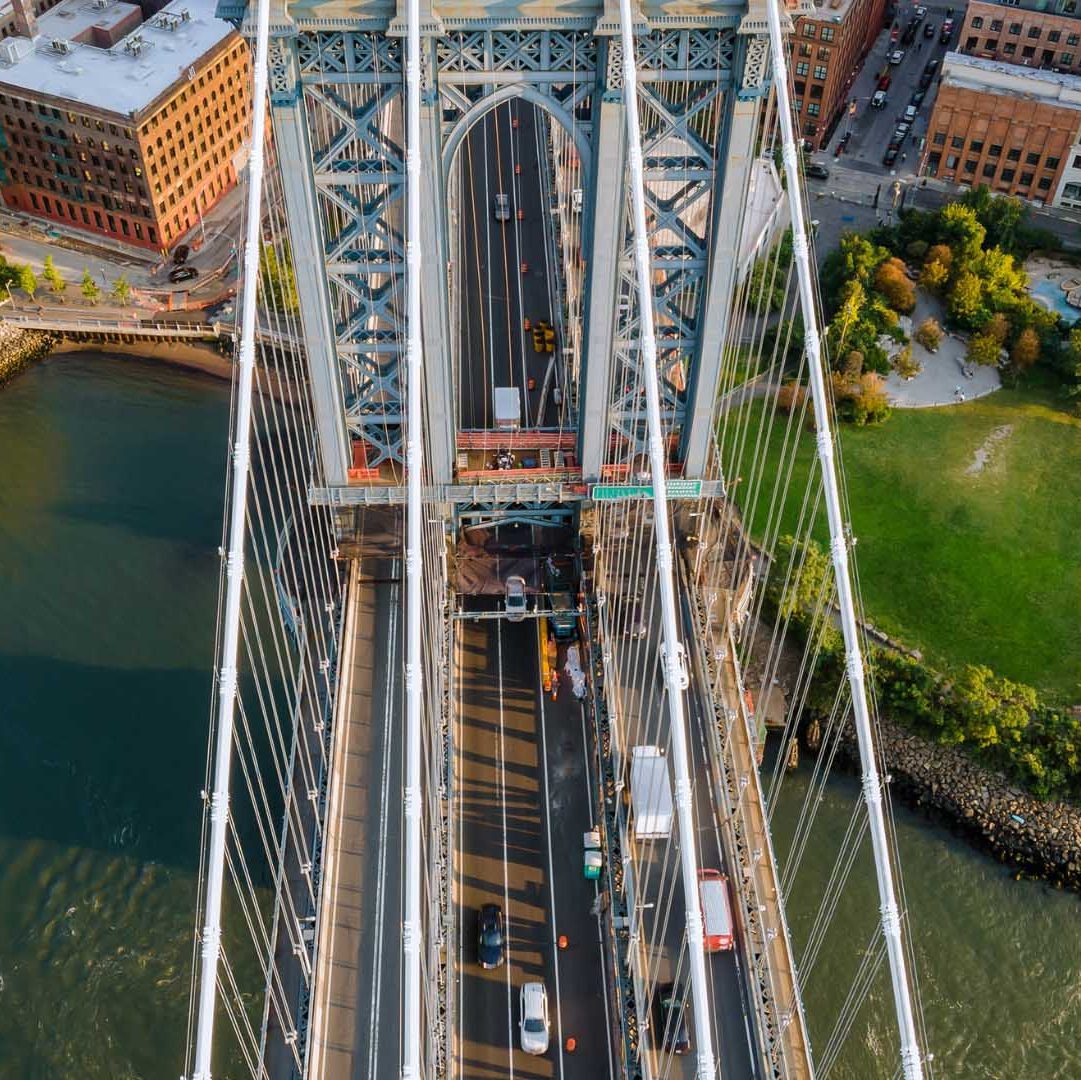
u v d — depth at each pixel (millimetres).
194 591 111312
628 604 91750
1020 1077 83125
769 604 108688
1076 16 146875
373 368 92062
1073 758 97875
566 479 95125
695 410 93125
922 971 87750
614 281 84438
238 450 62781
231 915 88625
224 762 54719
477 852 80500
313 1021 70000
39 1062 82938
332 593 92625
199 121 148375
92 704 101750
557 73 78500
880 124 167875
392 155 80875
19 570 113375
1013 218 142125
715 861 77188
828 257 139500
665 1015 70000
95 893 90438
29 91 142000
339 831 78750
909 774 99250
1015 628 108875
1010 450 123812
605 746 82750
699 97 80312
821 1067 76188
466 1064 71625
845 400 125750
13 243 151500
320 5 73500
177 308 143125
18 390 135750
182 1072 82125
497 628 93625
